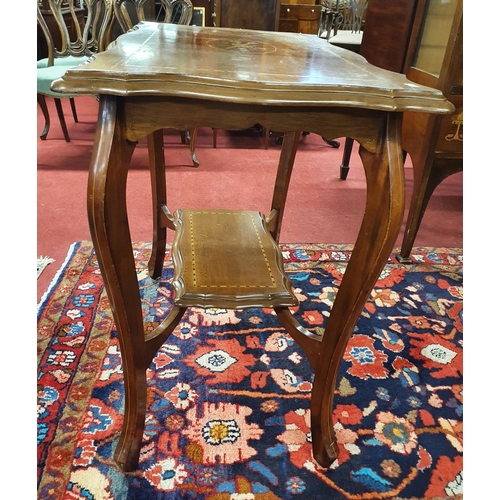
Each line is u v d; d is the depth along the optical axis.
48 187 2.01
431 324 1.32
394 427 0.98
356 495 0.84
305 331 0.86
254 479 0.85
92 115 3.16
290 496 0.82
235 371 1.09
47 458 0.86
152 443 0.91
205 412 0.98
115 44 0.82
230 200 1.99
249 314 1.30
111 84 0.56
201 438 0.92
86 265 1.46
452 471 0.89
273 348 1.18
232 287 0.86
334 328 0.79
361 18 3.43
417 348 1.22
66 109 3.25
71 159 2.35
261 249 1.02
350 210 1.99
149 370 1.08
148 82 0.57
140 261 1.51
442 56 1.43
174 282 0.87
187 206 1.91
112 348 1.13
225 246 1.02
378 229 0.68
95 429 0.92
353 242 1.73
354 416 1.00
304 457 0.90
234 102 0.58
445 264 1.63
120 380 1.04
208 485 0.83
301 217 1.90
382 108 0.60
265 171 2.36
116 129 0.60
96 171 0.60
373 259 0.70
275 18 2.55
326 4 3.40
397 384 1.10
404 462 0.91
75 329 1.19
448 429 0.99
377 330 1.28
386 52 1.86
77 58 2.49
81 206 1.86
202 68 0.65
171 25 1.25
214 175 2.26
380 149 0.65
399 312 1.36
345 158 2.26
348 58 0.88
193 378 1.07
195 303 0.82
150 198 1.97
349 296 0.75
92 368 1.07
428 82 1.50
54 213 1.79
